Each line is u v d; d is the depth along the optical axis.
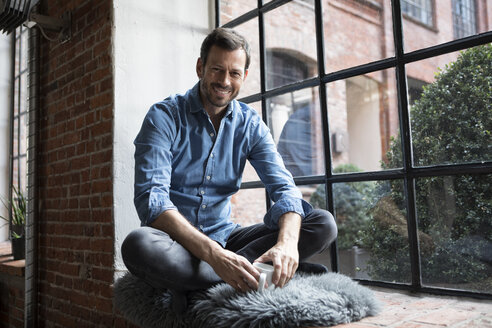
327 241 1.16
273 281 0.97
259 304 0.91
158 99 1.84
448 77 2.52
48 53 2.21
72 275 1.90
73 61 1.98
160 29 1.89
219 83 1.19
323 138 1.67
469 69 2.44
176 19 1.96
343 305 0.95
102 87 1.76
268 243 1.17
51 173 2.13
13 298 2.46
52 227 2.10
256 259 1.05
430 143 2.55
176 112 1.30
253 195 3.97
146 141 1.21
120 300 1.23
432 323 0.92
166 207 1.06
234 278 0.96
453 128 2.47
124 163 1.69
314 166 6.75
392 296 1.34
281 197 1.20
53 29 2.00
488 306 1.14
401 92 1.42
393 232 2.75
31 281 2.16
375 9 7.48
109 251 1.65
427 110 2.58
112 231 1.64
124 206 1.67
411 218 1.39
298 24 6.50
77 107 1.93
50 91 2.18
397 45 1.44
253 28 3.37
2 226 3.66
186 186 1.29
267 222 1.21
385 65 1.47
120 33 1.74
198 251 0.99
